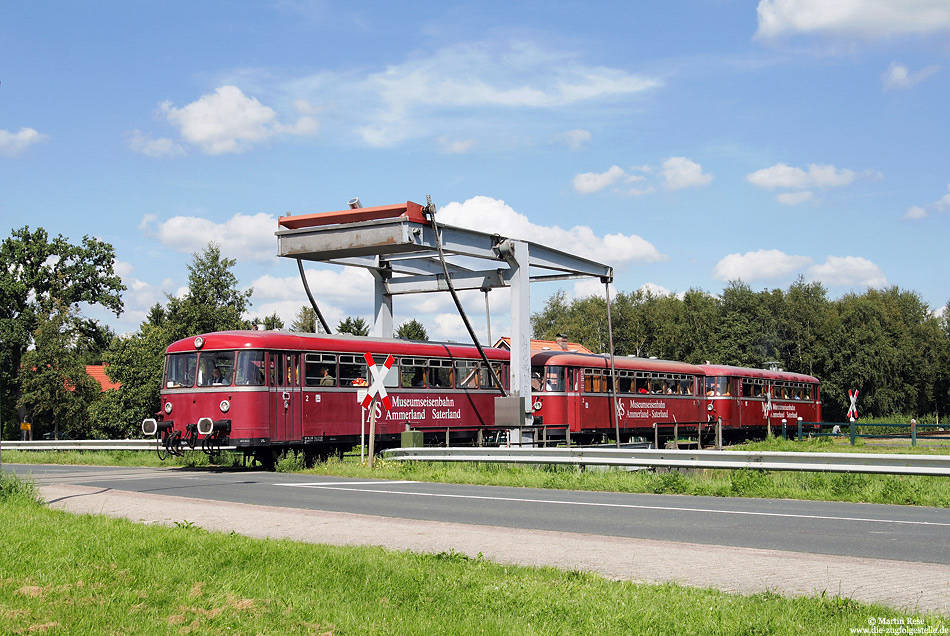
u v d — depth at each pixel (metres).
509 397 26.92
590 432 33.41
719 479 18.47
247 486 18.03
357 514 13.25
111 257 74.31
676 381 39.16
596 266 30.44
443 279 28.92
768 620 6.62
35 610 6.66
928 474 16.52
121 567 8.26
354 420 25.62
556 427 30.77
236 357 23.22
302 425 24.09
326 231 25.16
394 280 29.75
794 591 7.88
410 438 24.22
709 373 41.97
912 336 97.56
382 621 6.68
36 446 32.47
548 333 112.62
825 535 11.34
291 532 11.38
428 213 24.50
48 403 64.75
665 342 92.50
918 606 7.26
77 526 10.77
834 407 83.81
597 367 34.12
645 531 11.74
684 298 96.06
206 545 9.44
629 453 20.52
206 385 23.33
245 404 22.98
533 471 20.39
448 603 7.30
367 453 25.81
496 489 17.95
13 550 8.89
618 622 6.66
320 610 6.92
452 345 29.50
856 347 82.50
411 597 7.50
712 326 90.88
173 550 9.22
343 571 8.32
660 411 37.69
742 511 14.02
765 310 89.06
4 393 70.00
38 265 72.06
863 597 7.63
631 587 7.86
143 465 26.62
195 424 23.33
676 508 14.41
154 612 6.75
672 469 19.94
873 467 17.09
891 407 83.81
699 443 36.28
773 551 10.03
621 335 102.81
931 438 44.12
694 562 9.32
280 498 15.64
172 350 24.05
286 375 23.86
